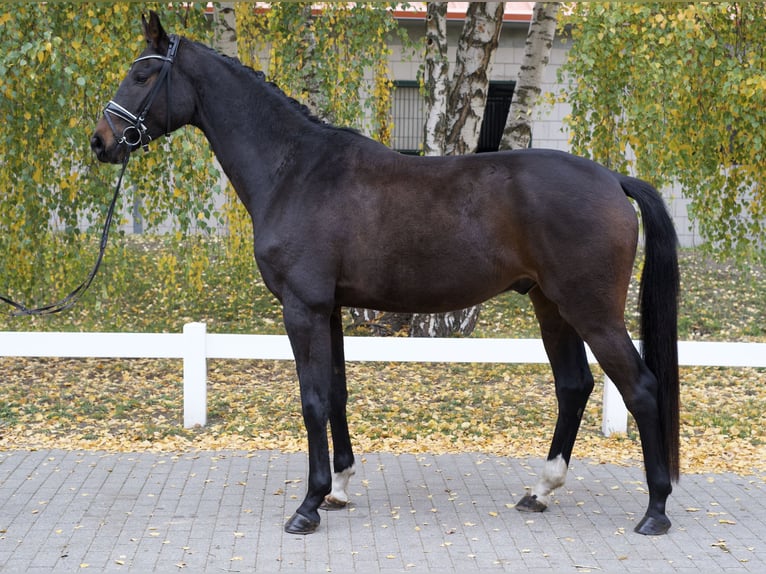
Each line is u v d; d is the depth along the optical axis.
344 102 8.59
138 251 12.14
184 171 7.86
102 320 9.10
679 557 3.94
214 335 6.23
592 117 8.29
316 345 4.20
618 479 5.13
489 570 3.80
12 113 7.73
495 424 6.40
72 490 4.86
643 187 4.17
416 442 5.91
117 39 7.57
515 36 13.68
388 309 4.32
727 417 6.56
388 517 4.49
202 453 5.61
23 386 7.30
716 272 11.58
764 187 8.90
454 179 4.12
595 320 4.00
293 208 4.22
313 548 4.05
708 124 8.49
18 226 8.01
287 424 6.27
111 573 3.76
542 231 3.97
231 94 4.41
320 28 8.62
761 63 8.30
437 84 8.62
